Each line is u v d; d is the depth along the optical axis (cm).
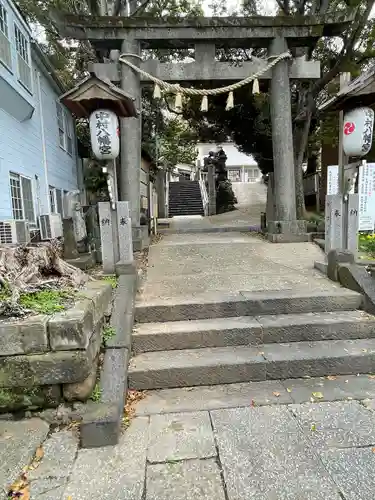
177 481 196
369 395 279
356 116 422
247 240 714
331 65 909
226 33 668
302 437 230
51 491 190
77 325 240
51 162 902
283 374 304
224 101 1031
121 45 678
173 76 691
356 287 396
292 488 190
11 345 236
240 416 254
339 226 459
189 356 315
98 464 210
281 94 691
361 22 720
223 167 1822
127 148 669
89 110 423
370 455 213
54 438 233
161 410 263
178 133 1812
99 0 828
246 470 203
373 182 654
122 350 297
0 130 595
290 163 705
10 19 618
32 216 746
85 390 249
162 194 1672
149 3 966
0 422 245
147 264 537
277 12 980
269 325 341
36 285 309
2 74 572
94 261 559
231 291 410
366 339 347
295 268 504
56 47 1040
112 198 423
